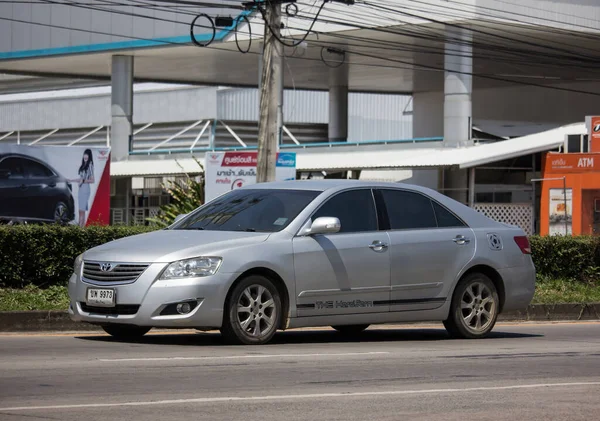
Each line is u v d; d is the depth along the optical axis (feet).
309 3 330.34
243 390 60.23
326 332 101.76
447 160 286.46
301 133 491.72
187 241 82.12
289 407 54.90
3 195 215.31
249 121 477.36
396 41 342.03
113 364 70.18
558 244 150.61
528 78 418.51
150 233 87.71
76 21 372.58
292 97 491.31
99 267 81.30
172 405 54.75
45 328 101.50
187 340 87.51
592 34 325.01
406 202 92.22
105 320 80.59
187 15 349.41
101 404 54.70
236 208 89.10
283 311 83.76
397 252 89.25
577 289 144.46
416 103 479.00
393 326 111.86
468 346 87.86
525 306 98.37
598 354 83.30
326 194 88.07
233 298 80.64
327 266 85.15
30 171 219.41
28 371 66.49
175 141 476.13
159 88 485.97
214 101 467.11
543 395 61.11
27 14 381.40
